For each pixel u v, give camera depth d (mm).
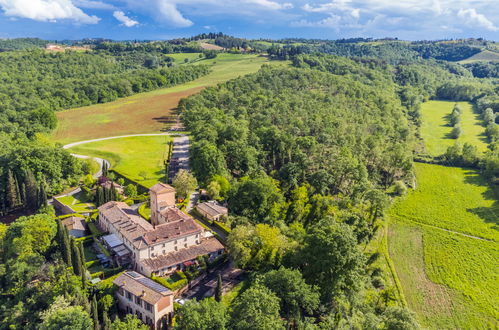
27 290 97375
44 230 111875
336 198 168125
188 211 145500
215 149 170250
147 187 162000
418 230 154875
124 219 121938
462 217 165375
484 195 185500
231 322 81812
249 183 146375
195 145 179875
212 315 80812
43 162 161250
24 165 158125
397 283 120625
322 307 97062
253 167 180625
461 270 129625
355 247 105812
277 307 83375
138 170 183500
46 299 94250
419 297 115750
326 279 103375
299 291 91000
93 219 137625
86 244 121312
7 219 148125
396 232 153250
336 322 88312
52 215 136375
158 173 180875
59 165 166375
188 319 79750
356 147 198375
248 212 143125
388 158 195500
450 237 149625
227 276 110125
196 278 107500
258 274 102125
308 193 161625
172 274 107625
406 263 132875
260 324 76062
